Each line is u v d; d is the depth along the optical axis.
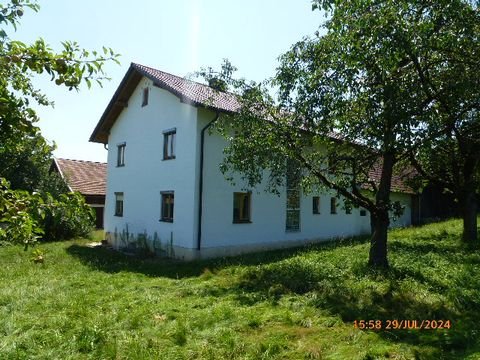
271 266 9.94
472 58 7.22
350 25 6.64
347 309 6.35
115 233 18.75
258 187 15.75
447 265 8.93
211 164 14.45
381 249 9.09
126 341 5.43
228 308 6.73
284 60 8.81
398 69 7.52
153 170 16.39
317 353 4.80
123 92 18.03
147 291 8.41
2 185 2.48
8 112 2.39
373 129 7.14
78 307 7.24
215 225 14.40
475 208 13.13
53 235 19.77
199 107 13.68
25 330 6.15
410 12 6.61
